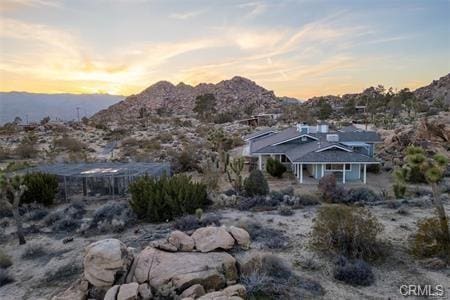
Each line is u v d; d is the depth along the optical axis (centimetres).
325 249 1193
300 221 1572
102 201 2153
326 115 8981
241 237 1197
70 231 1580
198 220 1546
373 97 10700
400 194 1972
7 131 7075
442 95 13088
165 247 1043
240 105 19225
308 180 2677
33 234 1562
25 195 2012
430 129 3625
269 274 1015
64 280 1089
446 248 1135
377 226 1236
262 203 1870
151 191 1720
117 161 3612
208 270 939
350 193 2000
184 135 6003
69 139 5091
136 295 834
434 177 1157
